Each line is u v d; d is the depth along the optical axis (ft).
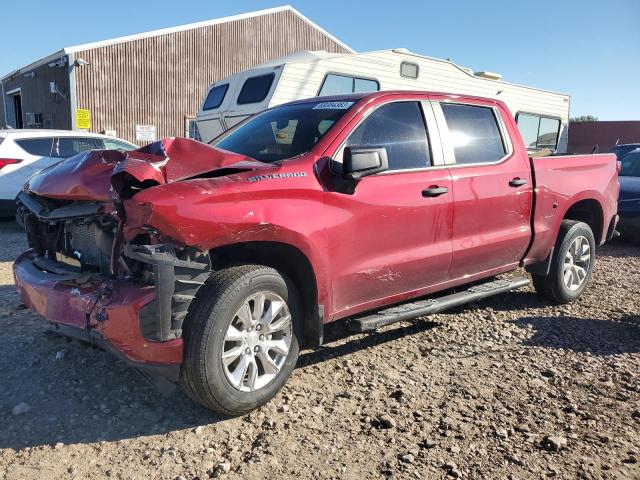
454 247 14.46
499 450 9.87
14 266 13.00
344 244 12.07
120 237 10.06
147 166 9.94
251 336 10.75
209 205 9.96
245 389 10.61
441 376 12.82
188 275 9.87
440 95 15.03
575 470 9.32
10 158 31.04
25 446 9.76
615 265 25.18
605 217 19.47
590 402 11.66
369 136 13.08
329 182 11.93
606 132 100.07
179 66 73.20
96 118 66.64
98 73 66.23
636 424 10.79
